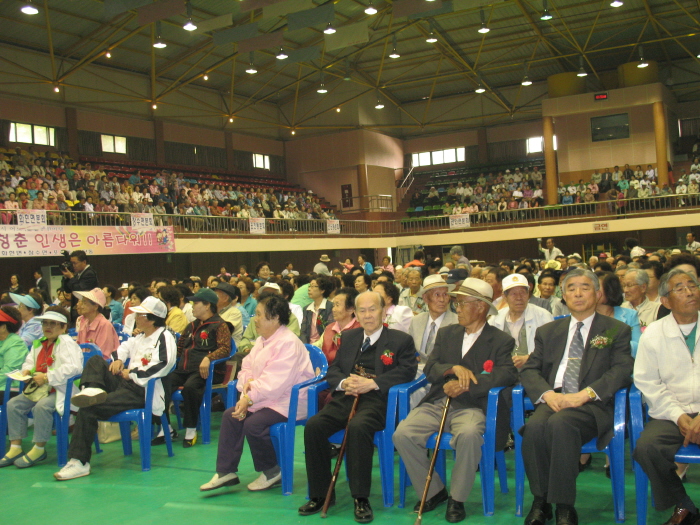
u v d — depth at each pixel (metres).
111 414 5.31
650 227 22.17
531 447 3.73
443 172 31.17
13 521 4.27
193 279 10.63
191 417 5.96
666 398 3.66
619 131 26.44
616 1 16.52
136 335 5.89
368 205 28.66
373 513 4.11
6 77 19.83
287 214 25.30
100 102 22.56
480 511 4.05
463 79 28.56
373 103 29.55
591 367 3.98
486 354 4.34
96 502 4.56
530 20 21.53
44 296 13.66
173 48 21.97
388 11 19.39
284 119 30.08
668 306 3.84
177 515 4.23
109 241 16.61
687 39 24.72
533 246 26.62
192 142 26.06
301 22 15.11
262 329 4.89
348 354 4.81
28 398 5.75
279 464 4.78
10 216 14.71
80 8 18.09
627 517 3.78
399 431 4.10
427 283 5.39
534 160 29.16
